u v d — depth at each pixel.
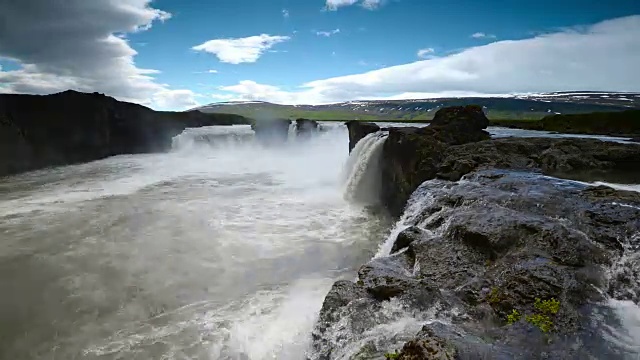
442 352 4.13
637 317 5.27
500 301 5.68
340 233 14.44
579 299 5.60
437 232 8.55
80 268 11.23
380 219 16.34
